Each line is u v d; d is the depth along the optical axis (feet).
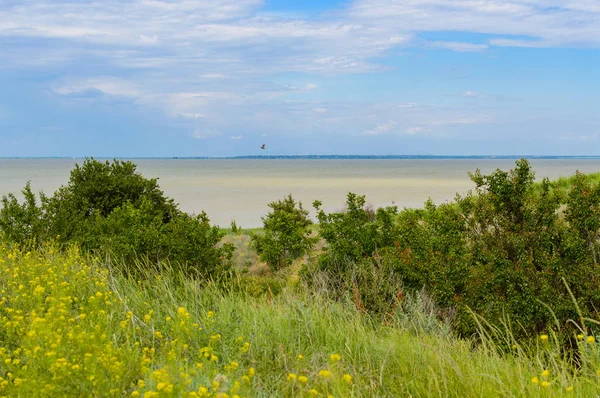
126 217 38.70
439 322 26.48
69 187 51.26
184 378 14.32
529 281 25.96
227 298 27.55
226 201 152.25
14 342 18.01
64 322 18.24
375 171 490.49
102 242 36.14
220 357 19.02
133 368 16.01
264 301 30.14
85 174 52.49
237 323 21.85
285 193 186.19
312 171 494.18
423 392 16.65
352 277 31.27
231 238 56.49
